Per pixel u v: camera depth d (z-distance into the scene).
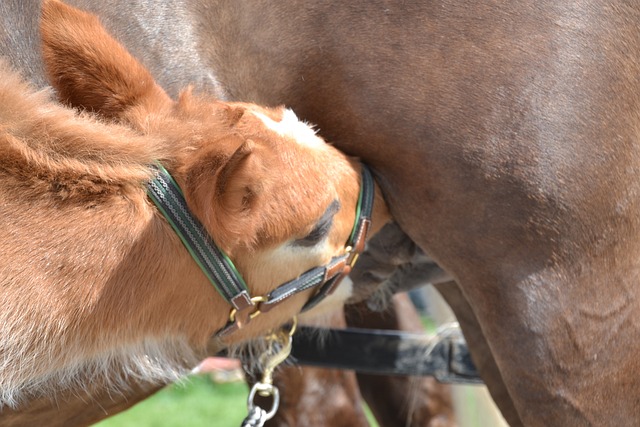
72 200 2.90
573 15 3.13
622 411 3.34
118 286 2.98
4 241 2.83
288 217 3.09
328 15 3.26
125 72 3.08
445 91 3.18
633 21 3.19
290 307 3.48
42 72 3.32
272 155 3.01
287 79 3.39
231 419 7.45
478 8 3.15
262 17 3.35
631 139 3.19
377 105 3.26
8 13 3.30
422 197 3.36
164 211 3.02
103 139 2.92
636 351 3.30
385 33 3.21
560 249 3.21
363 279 3.86
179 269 3.09
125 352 3.13
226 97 3.47
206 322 3.26
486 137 3.16
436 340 4.39
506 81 3.14
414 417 5.02
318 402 4.75
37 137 2.88
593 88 3.13
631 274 3.27
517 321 3.31
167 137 3.01
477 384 4.66
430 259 3.75
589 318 3.26
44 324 2.87
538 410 3.38
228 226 2.94
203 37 3.43
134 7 3.38
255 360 3.75
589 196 3.16
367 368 4.36
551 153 3.13
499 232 3.25
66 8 3.07
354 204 3.39
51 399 3.16
